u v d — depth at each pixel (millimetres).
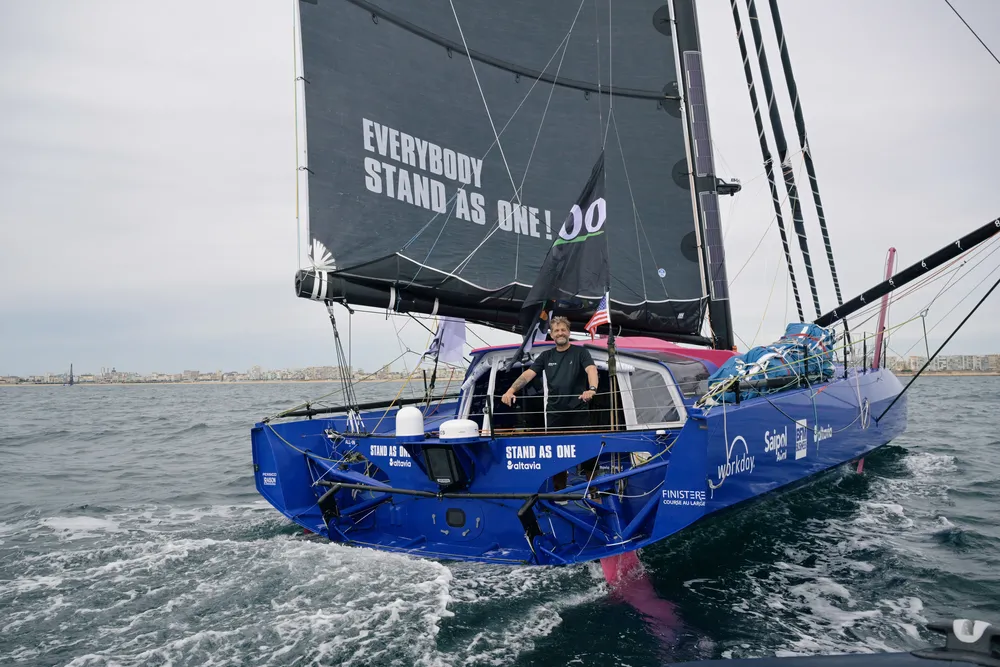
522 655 3453
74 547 5520
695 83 7859
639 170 7387
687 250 7527
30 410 29609
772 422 5195
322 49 5582
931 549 5168
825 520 6047
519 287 6355
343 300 5492
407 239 5898
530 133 6801
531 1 6930
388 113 5926
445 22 6352
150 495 8078
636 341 6570
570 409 5227
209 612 3980
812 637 3658
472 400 6230
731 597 4258
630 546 4504
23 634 3727
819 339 6828
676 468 4297
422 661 3369
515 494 4816
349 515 5496
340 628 3744
